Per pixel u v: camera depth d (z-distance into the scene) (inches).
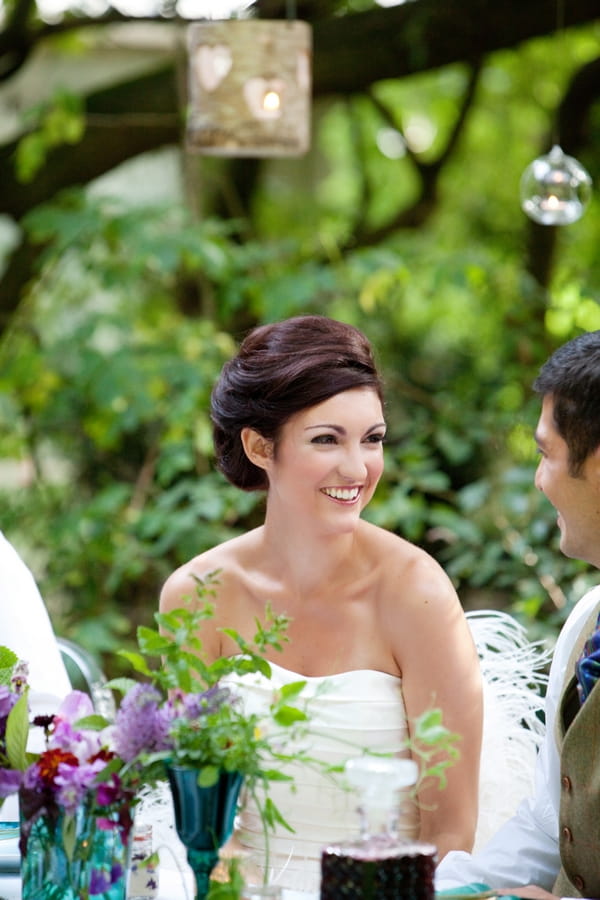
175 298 366.6
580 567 276.2
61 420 345.1
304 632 155.6
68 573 326.0
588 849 124.6
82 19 328.8
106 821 106.2
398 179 413.4
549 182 253.3
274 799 148.8
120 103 340.8
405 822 148.9
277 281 316.2
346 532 148.3
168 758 103.7
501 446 322.3
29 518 349.1
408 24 316.8
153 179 430.9
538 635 265.9
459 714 150.3
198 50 244.1
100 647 309.6
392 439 328.2
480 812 160.9
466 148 402.9
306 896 118.2
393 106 408.8
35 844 107.7
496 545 285.1
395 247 332.2
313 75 324.2
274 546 157.0
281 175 415.5
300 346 148.3
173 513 308.7
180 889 123.7
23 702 110.8
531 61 390.9
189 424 315.6
